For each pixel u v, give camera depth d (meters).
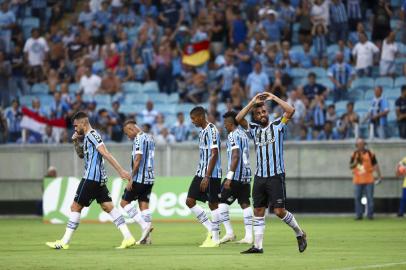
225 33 86.31
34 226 63.12
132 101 84.00
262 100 35.09
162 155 73.38
